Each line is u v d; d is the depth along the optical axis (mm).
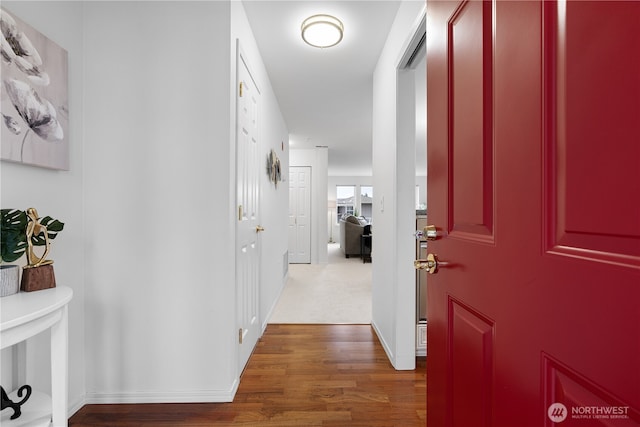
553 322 464
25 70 1240
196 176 1660
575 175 432
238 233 1830
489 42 645
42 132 1322
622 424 364
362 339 2463
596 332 397
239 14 1851
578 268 423
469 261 716
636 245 352
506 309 579
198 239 1663
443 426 842
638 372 349
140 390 1655
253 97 2262
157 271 1658
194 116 1659
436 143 898
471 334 705
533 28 509
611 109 379
